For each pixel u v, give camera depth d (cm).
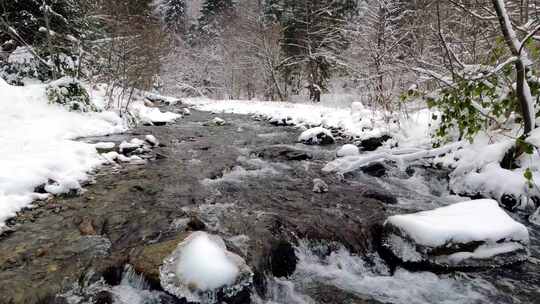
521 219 473
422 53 932
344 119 1141
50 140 715
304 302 318
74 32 1446
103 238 387
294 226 434
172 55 3222
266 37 2519
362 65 1600
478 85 571
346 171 649
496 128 617
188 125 1220
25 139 687
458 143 642
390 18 1527
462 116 607
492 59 612
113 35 1298
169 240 343
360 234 429
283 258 370
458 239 366
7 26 1101
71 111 971
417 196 565
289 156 782
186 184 579
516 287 341
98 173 605
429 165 670
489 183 526
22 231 394
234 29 3147
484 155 561
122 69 1352
